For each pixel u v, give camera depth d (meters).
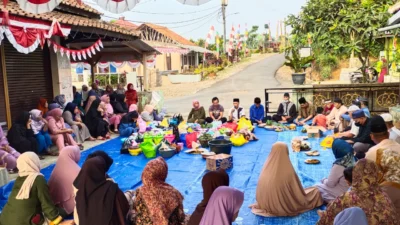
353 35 16.42
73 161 5.10
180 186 6.15
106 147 9.34
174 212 3.95
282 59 45.22
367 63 18.28
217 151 7.79
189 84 30.16
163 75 35.06
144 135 8.67
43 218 4.52
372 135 5.22
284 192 4.80
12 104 9.57
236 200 3.37
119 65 18.97
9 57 9.45
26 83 10.07
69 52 9.56
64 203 4.94
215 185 3.57
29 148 7.80
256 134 10.35
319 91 12.60
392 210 3.23
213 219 3.32
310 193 5.02
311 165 7.00
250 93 22.28
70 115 9.66
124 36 12.29
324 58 23.16
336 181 4.91
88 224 3.79
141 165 7.53
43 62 10.76
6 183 6.19
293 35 20.75
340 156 5.14
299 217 4.80
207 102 19.64
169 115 15.66
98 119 10.40
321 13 17.70
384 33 14.27
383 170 3.85
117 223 3.89
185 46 35.28
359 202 3.28
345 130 8.89
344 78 20.86
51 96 11.05
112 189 3.91
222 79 31.69
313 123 10.69
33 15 7.71
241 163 7.43
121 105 12.20
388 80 15.00
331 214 3.44
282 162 4.84
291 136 9.94
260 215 4.89
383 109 12.19
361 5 15.98
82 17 11.59
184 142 9.22
